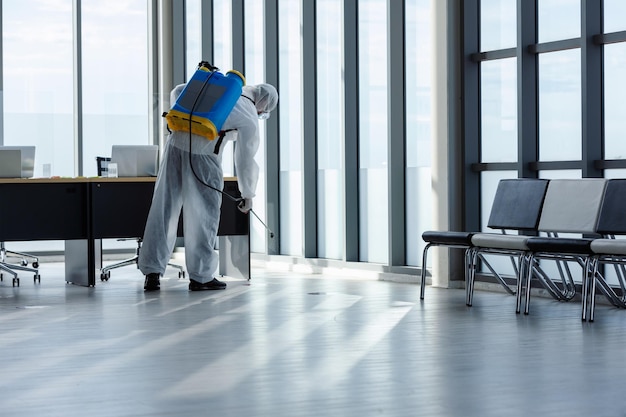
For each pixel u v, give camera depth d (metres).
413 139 8.91
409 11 8.91
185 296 7.58
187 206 8.00
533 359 4.55
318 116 10.34
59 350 4.91
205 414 3.43
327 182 10.21
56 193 8.33
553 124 7.61
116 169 8.84
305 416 3.39
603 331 5.51
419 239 8.87
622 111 7.08
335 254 10.12
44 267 10.98
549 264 7.70
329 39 10.09
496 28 8.12
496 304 6.91
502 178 8.04
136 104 12.84
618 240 5.80
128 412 3.47
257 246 11.63
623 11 7.05
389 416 3.38
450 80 8.19
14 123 12.12
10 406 3.59
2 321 6.09
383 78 9.27
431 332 5.48
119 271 10.19
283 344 5.05
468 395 3.73
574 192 6.76
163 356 4.70
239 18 11.81
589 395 3.72
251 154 7.98
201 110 7.79
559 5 7.54
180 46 12.97
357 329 5.61
